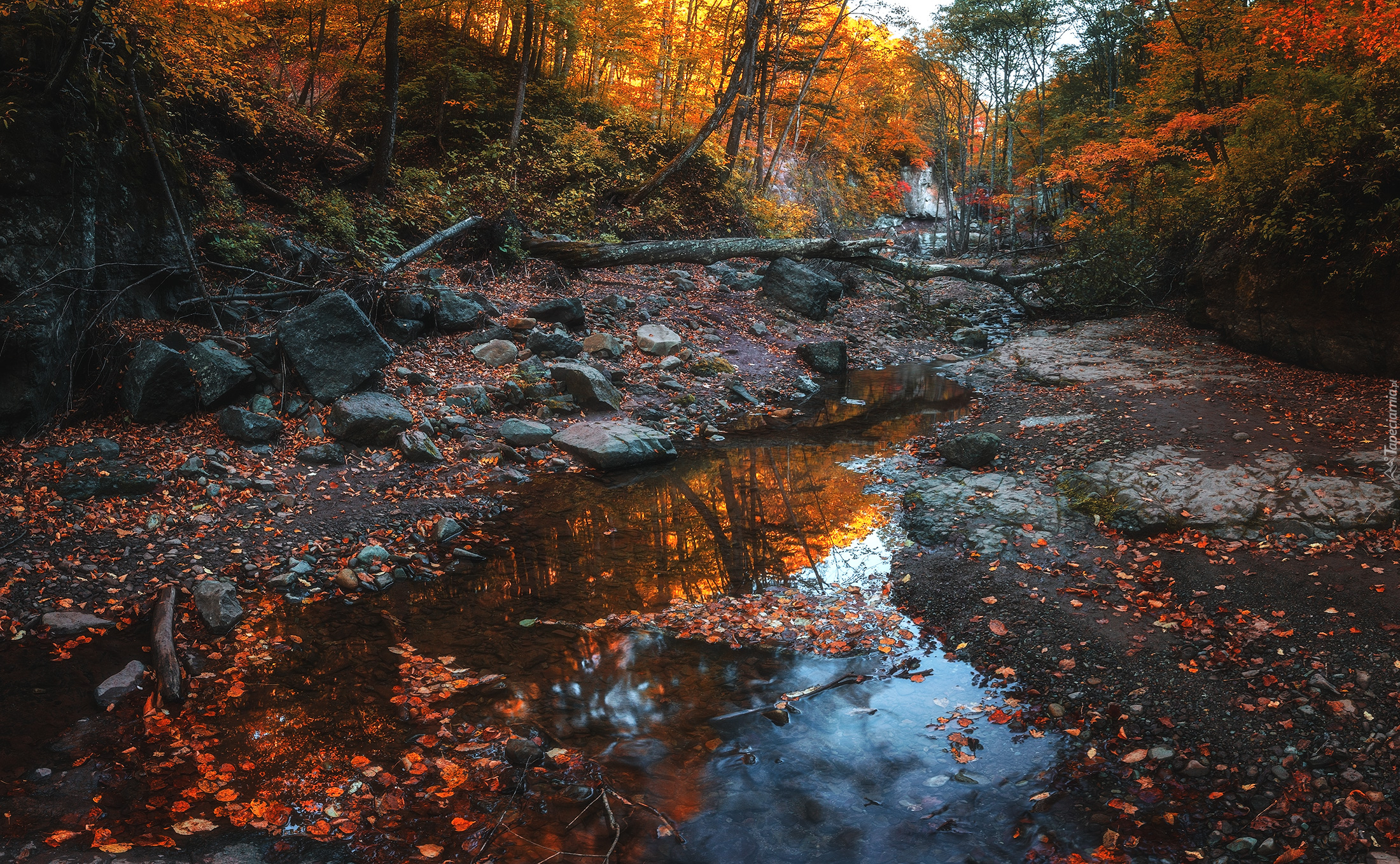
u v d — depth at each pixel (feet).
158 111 29.53
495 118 61.16
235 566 19.20
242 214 35.86
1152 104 64.64
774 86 88.89
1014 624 17.38
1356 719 13.35
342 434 26.23
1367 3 34.19
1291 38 39.68
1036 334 54.60
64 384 23.85
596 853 10.82
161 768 12.19
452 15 71.67
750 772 12.63
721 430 34.71
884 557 21.26
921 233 143.23
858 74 113.19
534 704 14.42
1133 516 21.76
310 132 48.01
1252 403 30.86
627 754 13.03
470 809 11.63
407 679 15.02
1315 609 16.70
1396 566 17.94
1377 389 31.42
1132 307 58.39
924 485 26.27
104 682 14.26
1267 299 38.40
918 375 46.14
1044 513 22.85
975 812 11.70
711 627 17.47
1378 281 32.58
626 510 24.76
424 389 30.96
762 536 22.81
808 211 81.30
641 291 50.88
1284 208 36.52
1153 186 66.69
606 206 61.36
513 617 17.83
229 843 10.75
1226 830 11.23
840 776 12.56
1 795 11.37
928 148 151.12
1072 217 80.94
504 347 35.32
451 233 42.57
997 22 107.96
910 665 16.08
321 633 16.80
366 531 21.72
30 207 22.52
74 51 22.26
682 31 84.17
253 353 27.53
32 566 17.87
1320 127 36.19
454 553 21.11
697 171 68.49
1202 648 15.80
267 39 45.47
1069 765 12.80
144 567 18.62
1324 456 24.16
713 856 10.82
